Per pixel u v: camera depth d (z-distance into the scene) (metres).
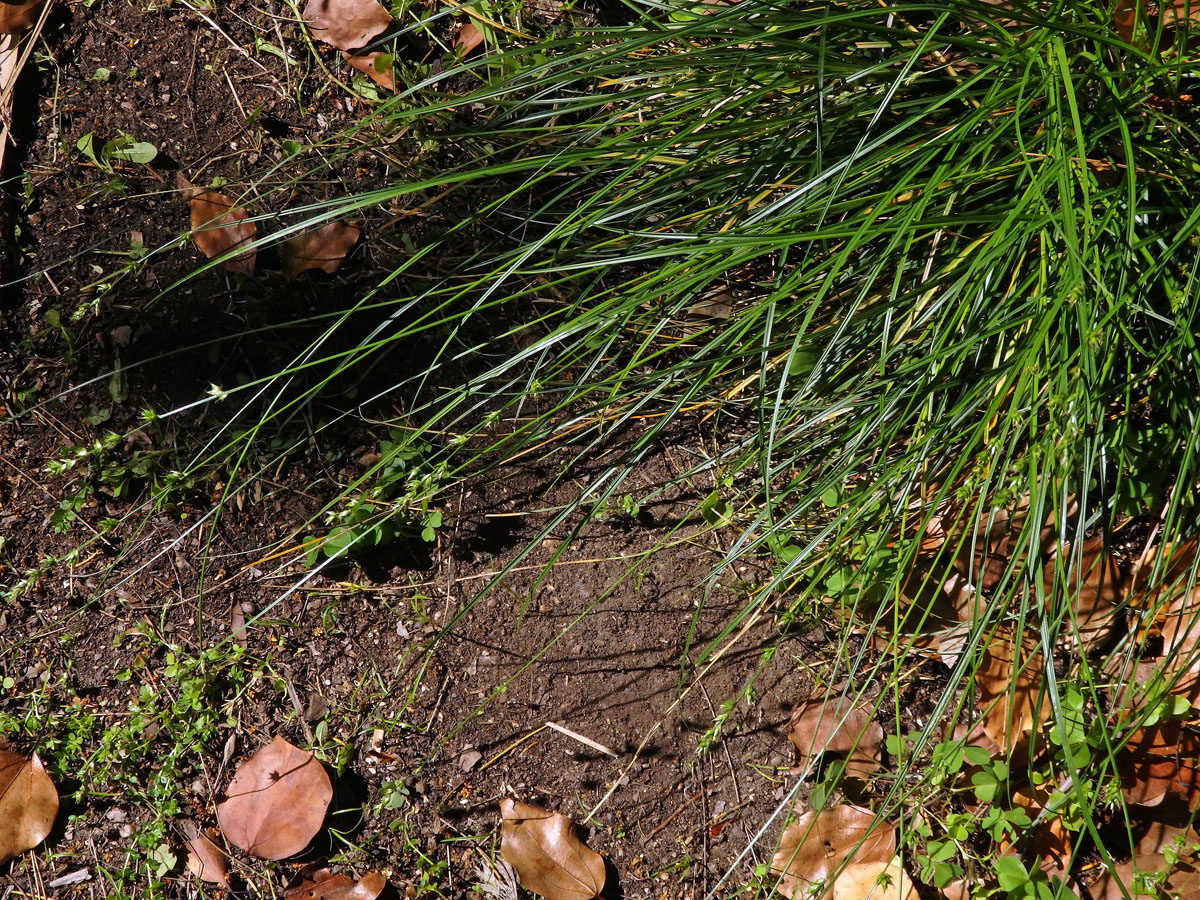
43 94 1.48
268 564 1.44
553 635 1.43
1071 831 1.37
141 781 1.41
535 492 1.45
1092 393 1.25
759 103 1.36
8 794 1.39
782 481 1.42
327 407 1.45
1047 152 1.29
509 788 1.41
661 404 1.44
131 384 1.44
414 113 1.34
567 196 1.46
